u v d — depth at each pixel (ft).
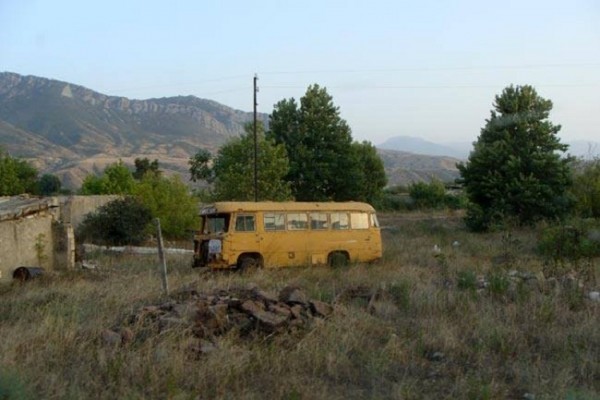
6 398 22.34
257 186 121.08
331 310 37.65
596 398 23.85
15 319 38.70
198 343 30.35
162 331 31.35
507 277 47.65
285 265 69.15
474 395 24.68
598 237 72.79
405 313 40.22
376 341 33.35
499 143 127.85
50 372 26.66
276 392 25.22
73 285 53.11
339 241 72.13
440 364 29.81
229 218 67.41
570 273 51.72
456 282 50.44
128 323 34.35
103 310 39.19
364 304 42.78
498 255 79.66
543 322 36.37
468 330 35.06
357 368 28.86
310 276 60.49
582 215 123.34
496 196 125.59
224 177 126.72
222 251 66.18
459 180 132.98
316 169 157.69
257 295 38.06
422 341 32.53
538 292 44.16
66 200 103.60
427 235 117.60
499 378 27.53
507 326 35.01
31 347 29.78
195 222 112.37
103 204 104.73
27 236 66.90
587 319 36.24
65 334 31.27
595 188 125.59
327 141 161.27
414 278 53.01
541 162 123.95
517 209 125.18
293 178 158.51
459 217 155.12
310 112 160.66
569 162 129.90
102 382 25.95
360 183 161.68
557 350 31.27
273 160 127.34
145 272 63.36
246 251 67.21
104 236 98.73
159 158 563.48
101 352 28.76
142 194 109.29
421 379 27.58
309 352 29.68
